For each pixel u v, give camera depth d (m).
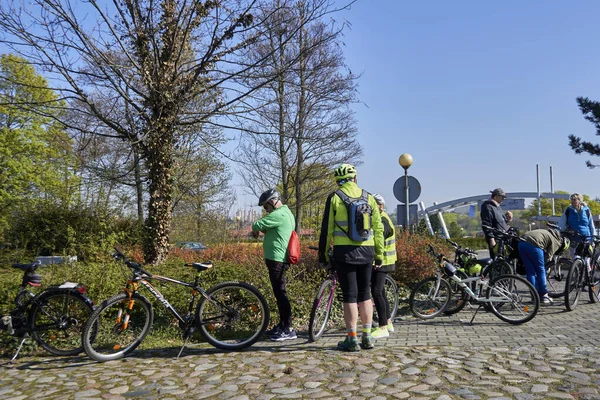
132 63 9.95
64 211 13.54
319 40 10.41
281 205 6.25
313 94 11.54
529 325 6.81
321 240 5.67
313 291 7.51
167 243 10.73
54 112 11.26
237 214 15.73
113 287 6.76
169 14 10.16
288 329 6.19
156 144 10.38
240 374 4.82
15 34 8.75
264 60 10.16
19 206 14.47
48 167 28.28
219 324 5.94
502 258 7.99
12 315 5.78
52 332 5.86
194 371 4.99
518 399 3.92
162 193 10.61
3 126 28.91
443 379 4.44
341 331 6.66
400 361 5.04
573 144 31.20
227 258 11.24
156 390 4.45
